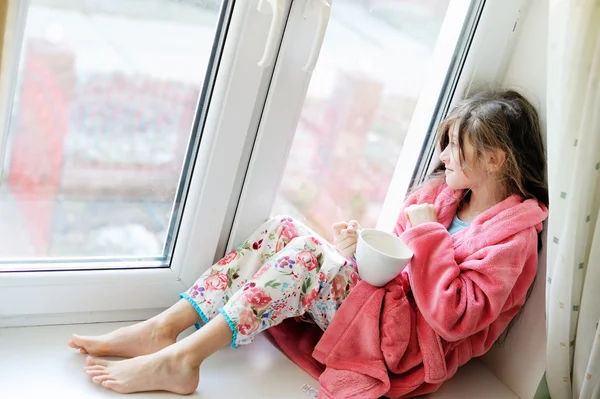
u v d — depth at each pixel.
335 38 1.37
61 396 1.10
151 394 1.17
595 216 1.21
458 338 1.28
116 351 1.23
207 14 1.21
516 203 1.34
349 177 1.56
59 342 1.24
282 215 1.41
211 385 1.23
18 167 1.20
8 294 1.21
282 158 1.36
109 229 1.32
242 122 1.28
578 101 1.15
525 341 1.42
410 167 1.55
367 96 1.48
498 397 1.41
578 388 1.32
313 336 1.43
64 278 1.25
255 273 1.36
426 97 1.53
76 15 1.12
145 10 1.17
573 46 1.14
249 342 1.27
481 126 1.33
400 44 1.46
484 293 1.28
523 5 1.42
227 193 1.33
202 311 1.30
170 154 1.31
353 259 1.40
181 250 1.36
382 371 1.27
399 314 1.30
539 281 1.38
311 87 1.41
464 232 1.37
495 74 1.47
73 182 1.25
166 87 1.25
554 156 1.22
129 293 1.33
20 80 1.13
